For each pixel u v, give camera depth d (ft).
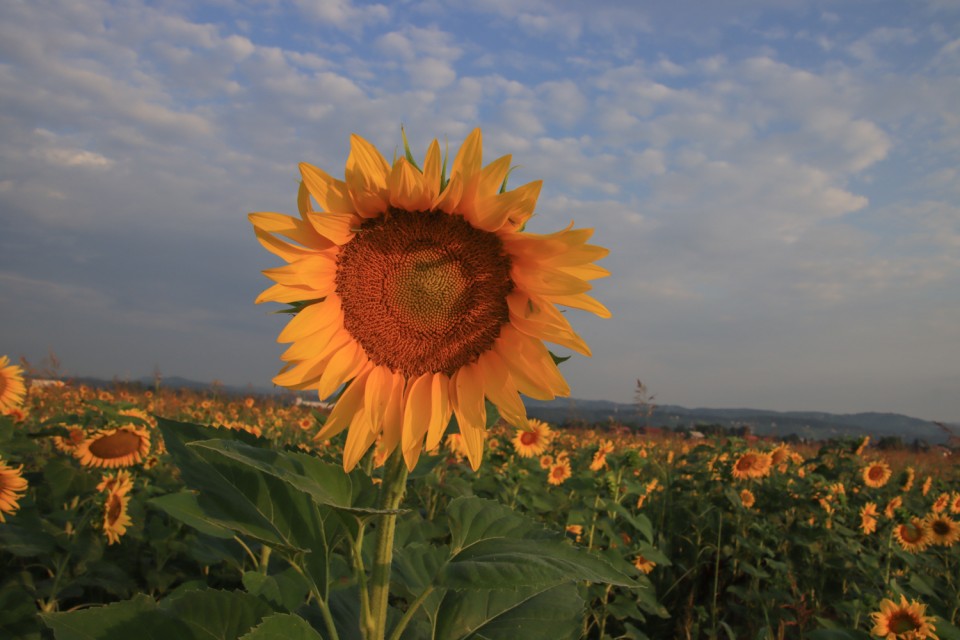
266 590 11.26
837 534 27.86
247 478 8.55
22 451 23.73
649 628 23.70
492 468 28.84
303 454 8.01
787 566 24.53
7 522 16.63
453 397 9.87
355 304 9.63
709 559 27.35
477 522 8.57
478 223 9.29
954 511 33.71
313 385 9.65
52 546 15.81
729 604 24.71
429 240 9.55
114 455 24.03
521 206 8.87
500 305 9.73
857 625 20.71
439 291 9.55
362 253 9.56
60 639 7.14
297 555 8.24
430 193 9.14
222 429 8.80
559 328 9.23
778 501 31.76
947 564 26.53
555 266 9.11
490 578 6.87
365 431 9.45
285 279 9.17
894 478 41.88
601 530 23.02
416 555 10.63
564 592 9.32
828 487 31.40
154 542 18.47
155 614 7.65
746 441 40.86
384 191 9.24
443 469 27.04
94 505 18.13
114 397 53.16
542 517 25.86
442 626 8.89
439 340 9.80
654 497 33.53
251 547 14.90
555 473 31.24
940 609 22.63
